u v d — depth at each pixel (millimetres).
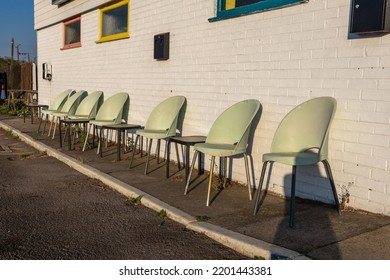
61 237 3324
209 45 5273
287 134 3943
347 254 2830
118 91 7648
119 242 3225
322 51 3900
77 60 9484
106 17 8102
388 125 3443
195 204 4059
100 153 6520
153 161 6199
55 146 7461
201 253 3023
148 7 6543
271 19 4395
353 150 3703
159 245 3166
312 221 3512
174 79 6000
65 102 8961
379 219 3480
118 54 7582
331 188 3891
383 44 3432
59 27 10516
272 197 4340
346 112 3734
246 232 3260
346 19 3688
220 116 4664
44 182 5098
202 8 5355
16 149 7594
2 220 3709
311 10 3977
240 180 4891
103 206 4145
